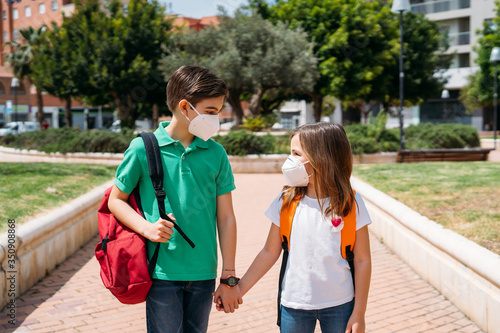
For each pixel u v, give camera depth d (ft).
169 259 6.37
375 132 55.62
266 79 69.97
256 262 7.00
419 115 139.03
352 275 6.61
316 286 6.39
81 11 85.10
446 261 13.24
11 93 132.57
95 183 25.75
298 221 6.56
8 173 28.25
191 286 6.57
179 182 6.49
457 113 135.54
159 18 85.15
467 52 130.41
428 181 26.12
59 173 29.12
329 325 6.40
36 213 16.35
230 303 6.82
